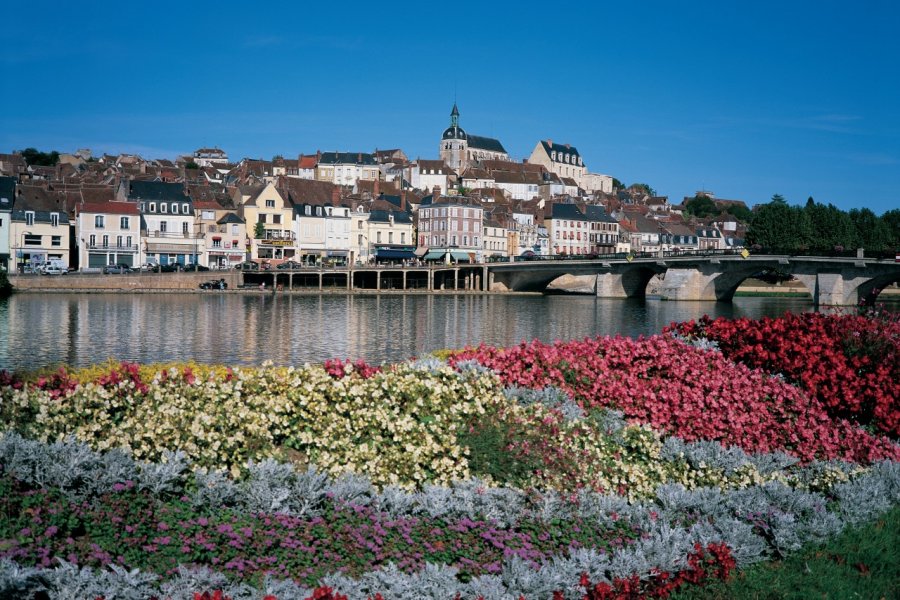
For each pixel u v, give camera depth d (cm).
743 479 1338
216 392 1345
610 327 6356
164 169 16200
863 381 1744
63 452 1006
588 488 1233
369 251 13425
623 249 17262
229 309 7619
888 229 13738
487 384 1504
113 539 916
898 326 1944
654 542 1035
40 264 10544
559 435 1359
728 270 9700
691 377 1686
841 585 1024
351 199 14100
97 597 800
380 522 1028
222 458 1180
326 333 5547
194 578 851
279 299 9362
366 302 9188
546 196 19488
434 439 1305
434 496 1104
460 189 17588
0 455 976
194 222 11900
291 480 1097
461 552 1001
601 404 1625
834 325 1969
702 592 984
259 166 17925
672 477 1372
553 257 11688
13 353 4278
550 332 5875
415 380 1427
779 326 1955
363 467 1227
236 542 938
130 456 1071
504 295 11369
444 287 12606
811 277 8912
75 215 11225
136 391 1315
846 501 1254
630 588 937
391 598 866
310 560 958
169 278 9969
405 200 14688
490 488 1155
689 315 7719
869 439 1558
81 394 1270
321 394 1366
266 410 1315
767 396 1678
